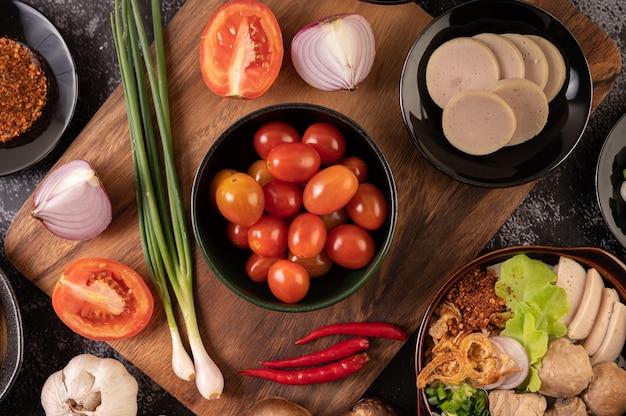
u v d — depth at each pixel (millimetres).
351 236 630
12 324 686
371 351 686
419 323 681
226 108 676
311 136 634
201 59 653
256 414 670
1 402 732
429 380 665
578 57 653
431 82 655
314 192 605
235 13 649
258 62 654
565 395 664
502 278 673
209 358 676
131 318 670
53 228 662
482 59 641
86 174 650
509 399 662
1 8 701
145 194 669
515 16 654
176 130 676
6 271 726
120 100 678
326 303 621
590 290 672
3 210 727
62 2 722
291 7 672
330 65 652
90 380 683
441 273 679
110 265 663
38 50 705
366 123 677
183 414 732
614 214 696
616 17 718
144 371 685
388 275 681
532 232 727
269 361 682
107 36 722
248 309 683
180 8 678
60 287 659
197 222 625
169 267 671
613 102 724
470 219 678
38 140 707
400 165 677
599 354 672
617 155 693
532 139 663
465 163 666
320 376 674
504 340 667
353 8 672
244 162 671
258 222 623
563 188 726
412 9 671
